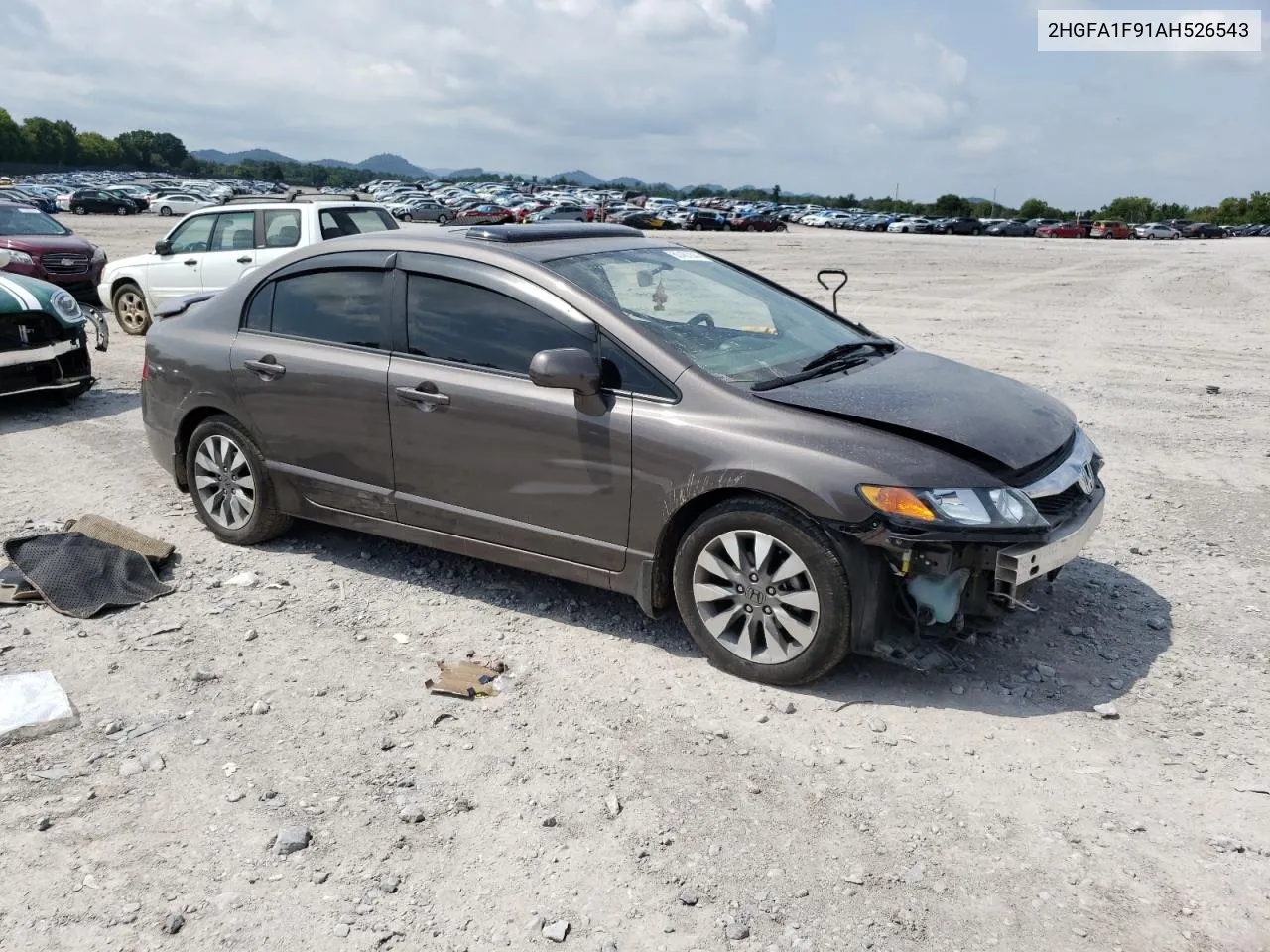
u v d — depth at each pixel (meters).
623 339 4.08
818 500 3.60
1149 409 8.98
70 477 6.67
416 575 5.05
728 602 3.98
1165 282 23.62
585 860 2.96
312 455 4.95
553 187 125.75
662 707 3.80
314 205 11.48
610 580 4.22
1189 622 4.54
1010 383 4.58
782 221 60.34
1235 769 3.40
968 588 3.74
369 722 3.70
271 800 3.23
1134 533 5.71
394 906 2.77
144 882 2.86
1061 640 4.35
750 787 3.30
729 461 3.77
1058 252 38.31
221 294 5.40
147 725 3.67
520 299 4.31
